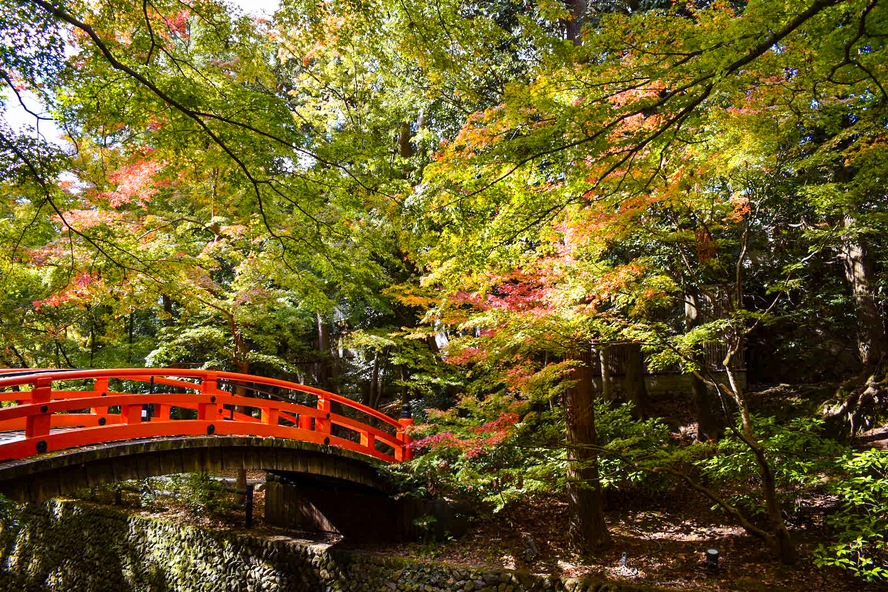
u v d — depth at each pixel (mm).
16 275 7930
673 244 8492
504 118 5098
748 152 6383
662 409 12133
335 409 15867
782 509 8086
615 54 4727
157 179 6762
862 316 10469
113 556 10039
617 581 6742
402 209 6344
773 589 6348
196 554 9227
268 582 8422
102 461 6129
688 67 4078
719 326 6809
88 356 12969
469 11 12758
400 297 8773
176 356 11695
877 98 5340
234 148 5570
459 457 8695
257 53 6707
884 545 6348
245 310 10438
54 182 6699
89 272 7301
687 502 9156
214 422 7113
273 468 7840
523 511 9375
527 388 7004
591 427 7816
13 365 13984
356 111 11336
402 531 8953
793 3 4094
